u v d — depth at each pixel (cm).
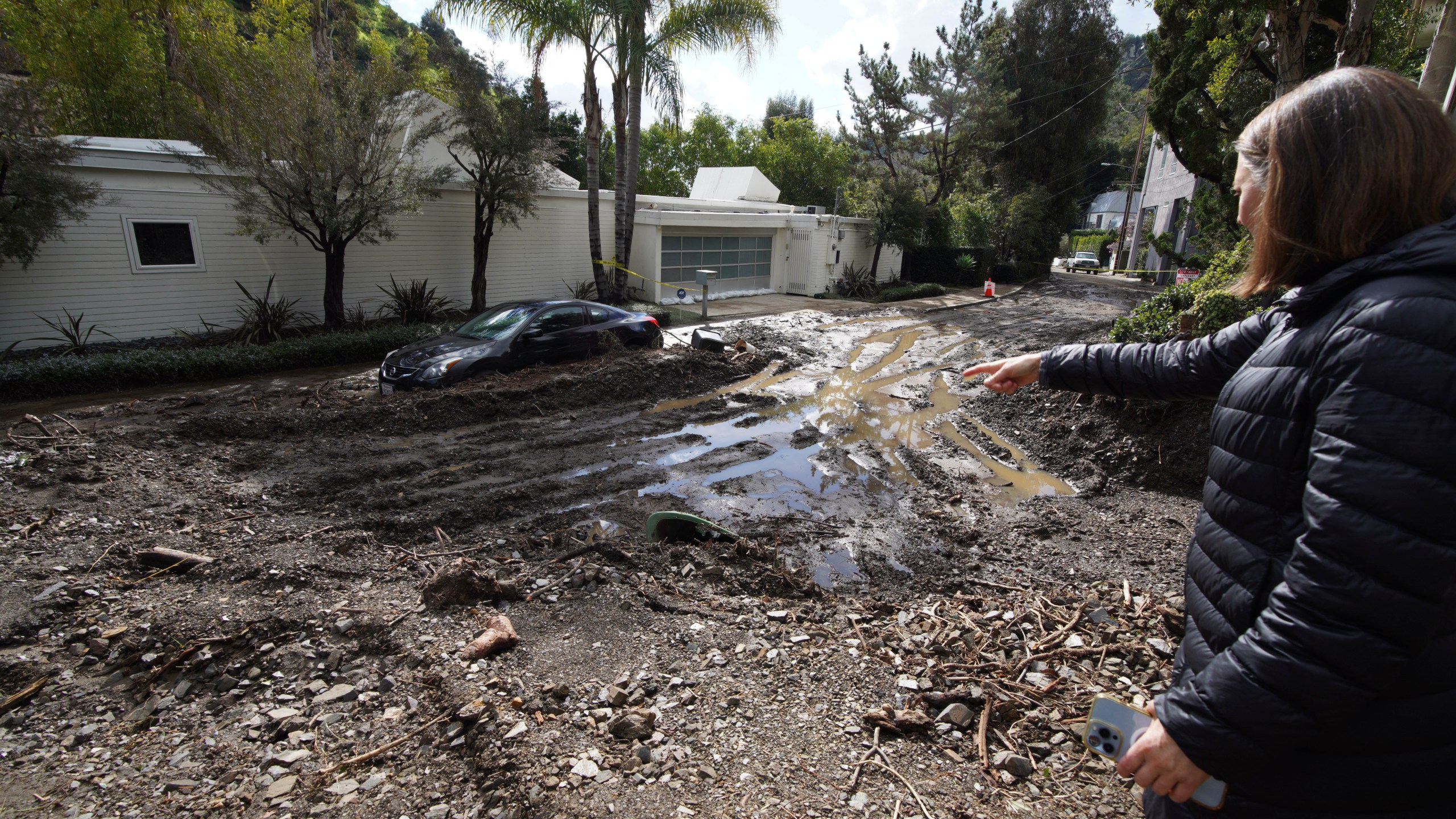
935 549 566
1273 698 105
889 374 1257
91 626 379
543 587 420
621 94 1770
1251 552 123
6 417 890
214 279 1376
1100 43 3381
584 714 297
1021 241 3350
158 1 1681
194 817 261
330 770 280
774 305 2186
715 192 3139
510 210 1662
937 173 3188
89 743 305
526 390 962
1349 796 117
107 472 621
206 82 1313
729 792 252
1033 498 693
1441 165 109
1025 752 281
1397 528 96
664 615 393
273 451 734
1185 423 737
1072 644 367
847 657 349
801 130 4475
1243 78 1276
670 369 1136
